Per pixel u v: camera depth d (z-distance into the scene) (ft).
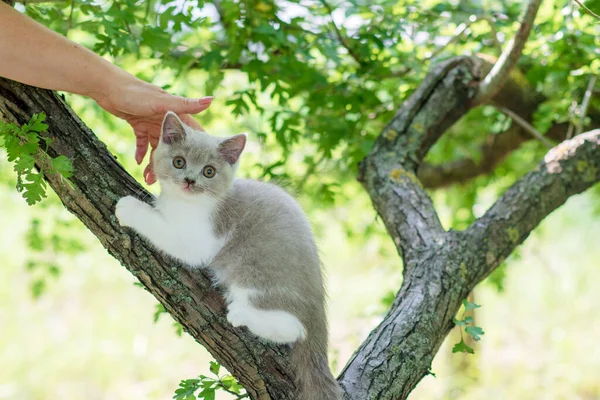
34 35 3.33
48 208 5.44
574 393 6.68
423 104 4.52
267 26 4.30
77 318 8.39
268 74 4.43
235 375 3.45
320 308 3.56
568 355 7.37
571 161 4.19
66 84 3.40
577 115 4.83
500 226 4.05
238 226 3.59
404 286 3.86
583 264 9.23
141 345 7.77
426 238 4.03
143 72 4.87
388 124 4.52
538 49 4.61
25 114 3.35
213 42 4.71
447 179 5.73
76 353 7.63
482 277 3.97
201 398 3.67
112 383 7.15
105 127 5.23
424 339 3.66
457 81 4.53
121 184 3.46
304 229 3.62
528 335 7.91
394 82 4.89
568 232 9.73
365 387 3.51
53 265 5.47
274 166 4.66
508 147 5.49
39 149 3.27
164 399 6.81
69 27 4.06
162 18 4.12
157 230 3.44
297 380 3.44
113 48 4.13
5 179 5.40
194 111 3.63
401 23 4.59
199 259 3.52
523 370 7.09
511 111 5.02
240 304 3.46
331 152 4.97
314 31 4.66
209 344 3.43
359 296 8.07
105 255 8.94
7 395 6.93
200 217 3.58
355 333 5.42
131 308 8.62
